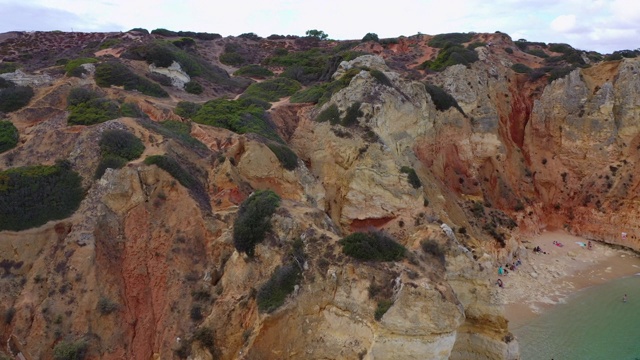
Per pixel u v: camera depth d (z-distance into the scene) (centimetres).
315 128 4472
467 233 4369
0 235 2811
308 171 3997
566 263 4969
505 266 4725
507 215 5241
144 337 2678
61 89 4288
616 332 3800
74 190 3109
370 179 4075
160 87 5141
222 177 3384
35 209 2944
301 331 2495
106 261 2834
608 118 5609
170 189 3144
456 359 3006
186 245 2938
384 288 2428
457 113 5306
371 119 4241
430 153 4981
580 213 5603
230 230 2953
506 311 4072
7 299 2642
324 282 2534
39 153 3391
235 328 2570
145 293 2828
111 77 4744
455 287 2861
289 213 2839
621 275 4769
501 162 5603
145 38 7494
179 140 3631
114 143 3344
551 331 3803
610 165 5591
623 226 5338
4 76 4338
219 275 2856
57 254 2814
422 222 3856
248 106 4803
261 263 2727
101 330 2622
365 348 2375
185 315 2672
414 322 2339
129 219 3031
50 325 2561
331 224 3022
